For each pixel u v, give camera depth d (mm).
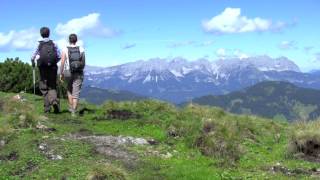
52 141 15891
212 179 13227
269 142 19234
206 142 16422
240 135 18719
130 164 14328
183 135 17969
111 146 16094
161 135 18078
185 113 21766
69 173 13141
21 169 13625
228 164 15234
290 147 16953
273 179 13688
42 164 13883
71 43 20734
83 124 19375
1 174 13211
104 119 20594
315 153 16688
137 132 18438
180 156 15828
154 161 14773
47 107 21422
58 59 20891
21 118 18000
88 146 15711
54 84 21516
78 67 20672
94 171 12594
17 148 15094
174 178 13133
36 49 20875
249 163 15594
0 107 22438
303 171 14883
